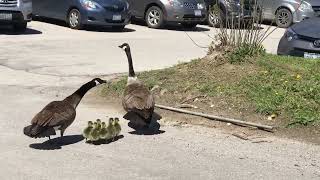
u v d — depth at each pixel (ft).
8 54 57.52
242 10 41.65
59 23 87.15
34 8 85.97
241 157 27.71
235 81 38.22
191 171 25.55
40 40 68.64
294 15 95.86
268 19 99.14
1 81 44.42
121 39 74.08
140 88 30.76
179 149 28.63
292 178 25.13
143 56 60.54
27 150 27.76
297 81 37.81
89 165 25.90
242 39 42.19
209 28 93.76
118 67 52.80
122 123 33.30
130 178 24.43
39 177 24.21
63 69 50.75
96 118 34.22
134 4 91.35
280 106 33.76
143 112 29.12
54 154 27.27
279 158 27.71
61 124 27.40
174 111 34.91
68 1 81.92
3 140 29.25
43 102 38.14
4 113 34.73
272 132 31.48
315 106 33.63
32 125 26.89
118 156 27.27
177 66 43.45
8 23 72.08
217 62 41.22
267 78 38.34
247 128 32.14
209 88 37.35
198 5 89.61
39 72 48.93
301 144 29.84
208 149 28.76
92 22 80.38
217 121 33.24
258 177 25.09
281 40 51.75
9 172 24.68
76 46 65.41
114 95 39.32
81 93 28.96
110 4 81.20
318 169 26.40
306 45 49.24
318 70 41.11
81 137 30.27
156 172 25.27
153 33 83.10
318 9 95.55
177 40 76.23
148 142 29.63
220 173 25.45
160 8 88.69
